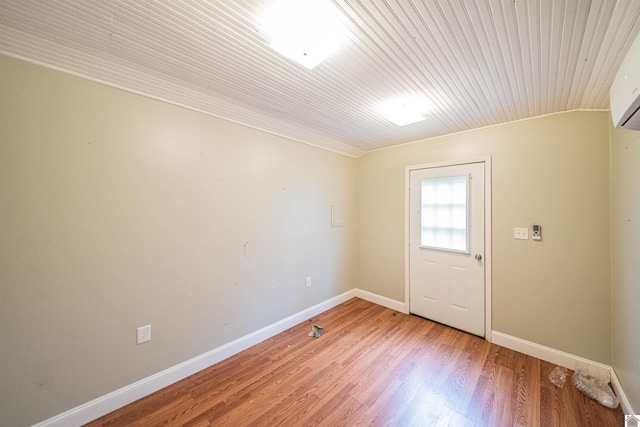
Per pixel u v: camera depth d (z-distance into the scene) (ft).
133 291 5.54
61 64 4.61
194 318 6.52
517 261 7.55
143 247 5.67
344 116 7.53
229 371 6.56
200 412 5.21
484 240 8.21
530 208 7.34
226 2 3.42
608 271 6.20
